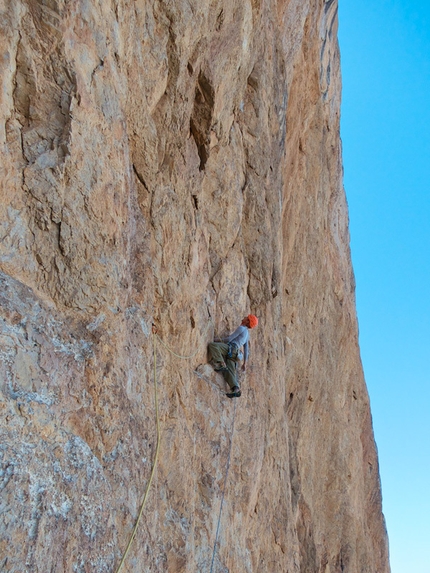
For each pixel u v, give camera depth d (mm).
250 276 10195
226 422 8047
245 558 8133
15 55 4477
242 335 8547
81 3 4965
